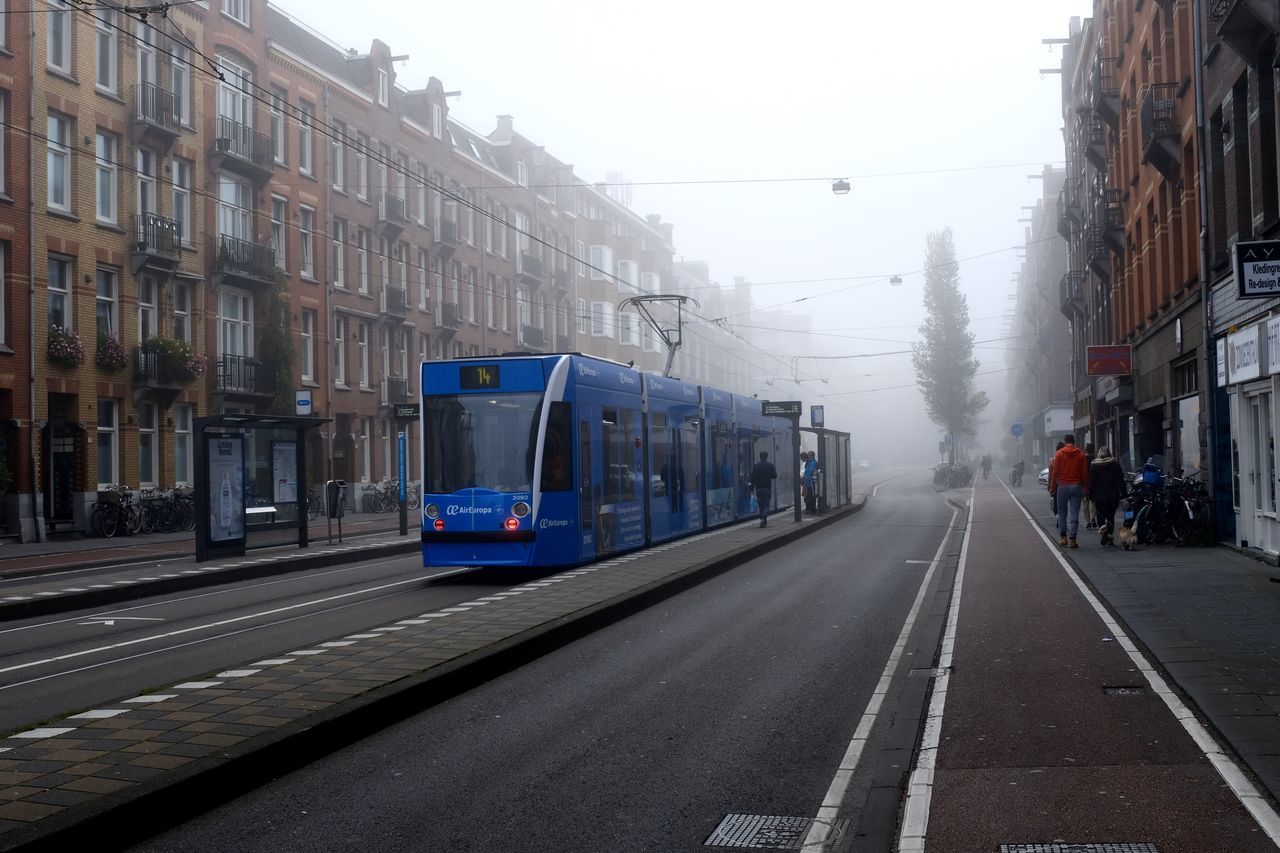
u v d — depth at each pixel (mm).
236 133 36344
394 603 14445
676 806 5863
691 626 12031
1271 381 15773
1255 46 16234
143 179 32781
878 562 19234
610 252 69875
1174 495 19062
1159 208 24703
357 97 44531
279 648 10992
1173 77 23328
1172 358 22906
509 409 16203
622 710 8055
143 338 32625
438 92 51125
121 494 30625
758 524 26812
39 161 28891
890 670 9531
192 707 7344
